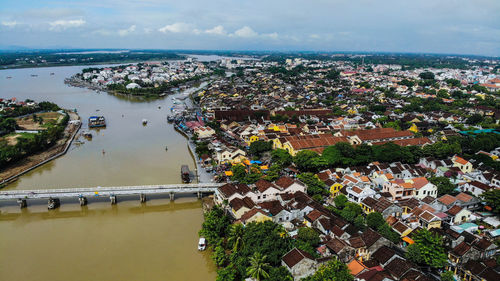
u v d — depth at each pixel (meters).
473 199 99.38
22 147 156.00
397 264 69.25
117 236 92.81
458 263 71.94
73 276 75.38
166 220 102.38
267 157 149.38
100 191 111.19
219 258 75.88
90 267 78.62
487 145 150.62
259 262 69.00
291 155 143.88
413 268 67.81
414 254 72.50
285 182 110.38
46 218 103.69
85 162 151.75
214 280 74.31
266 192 104.81
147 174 136.62
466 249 72.56
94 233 94.50
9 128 192.62
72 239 91.25
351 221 91.06
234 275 70.44
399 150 136.88
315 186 111.69
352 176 116.56
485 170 126.50
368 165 133.75
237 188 107.25
